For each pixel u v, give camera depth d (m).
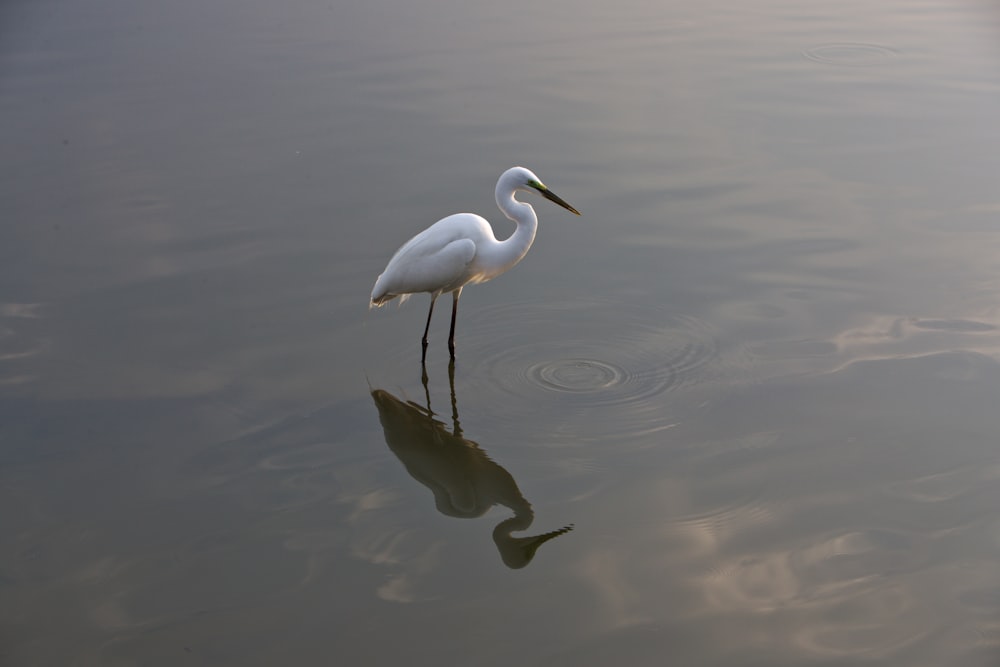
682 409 10.80
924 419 10.45
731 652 7.62
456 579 8.59
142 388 11.52
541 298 13.24
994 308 12.42
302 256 14.43
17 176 16.88
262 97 19.91
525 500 9.55
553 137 17.91
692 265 13.81
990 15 23.95
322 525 9.34
